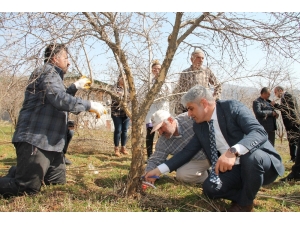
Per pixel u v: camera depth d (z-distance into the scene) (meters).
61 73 3.49
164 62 3.20
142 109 3.28
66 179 4.11
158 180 4.09
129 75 3.35
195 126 3.21
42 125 3.36
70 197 3.25
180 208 3.09
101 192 3.44
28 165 3.30
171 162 3.17
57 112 3.46
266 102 6.67
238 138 2.93
